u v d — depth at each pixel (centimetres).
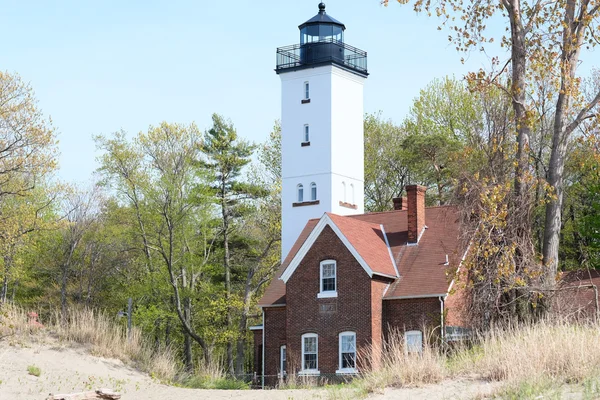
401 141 7019
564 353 1988
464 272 3111
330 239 4209
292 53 6006
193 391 2873
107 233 6191
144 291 5794
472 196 3150
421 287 4066
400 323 4078
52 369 2984
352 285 4106
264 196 6756
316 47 5894
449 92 6875
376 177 7156
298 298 4259
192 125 5916
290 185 5909
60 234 6259
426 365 2219
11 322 3309
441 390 2056
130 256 6272
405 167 6981
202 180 5844
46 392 2677
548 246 3316
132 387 2983
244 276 6581
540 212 4847
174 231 5762
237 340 5853
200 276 6400
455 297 4012
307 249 4269
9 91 4609
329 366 4103
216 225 6259
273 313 4531
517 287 3045
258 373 4688
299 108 5938
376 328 4056
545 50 3291
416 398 2006
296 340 4234
